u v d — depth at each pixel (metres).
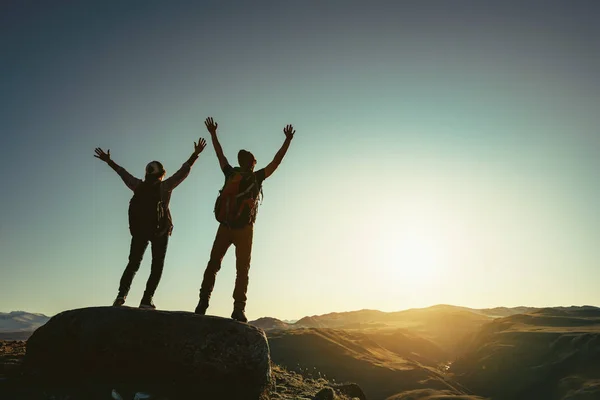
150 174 8.67
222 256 8.30
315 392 10.41
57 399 6.75
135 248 8.35
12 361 8.45
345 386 12.38
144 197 8.47
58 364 7.61
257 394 7.68
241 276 8.15
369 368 181.00
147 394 7.09
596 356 188.88
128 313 7.67
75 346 7.52
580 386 167.25
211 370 7.44
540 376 190.25
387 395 160.38
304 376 13.08
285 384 10.84
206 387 7.45
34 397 6.73
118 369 7.45
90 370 7.48
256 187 8.16
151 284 8.49
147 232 8.37
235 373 7.51
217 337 7.61
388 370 180.62
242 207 8.01
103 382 7.34
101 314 7.68
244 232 8.08
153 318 7.65
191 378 7.44
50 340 7.71
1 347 11.34
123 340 7.45
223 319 7.85
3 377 7.37
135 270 8.38
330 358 188.62
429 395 156.12
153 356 7.43
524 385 187.75
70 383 7.27
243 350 7.61
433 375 180.88
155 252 8.54
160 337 7.50
